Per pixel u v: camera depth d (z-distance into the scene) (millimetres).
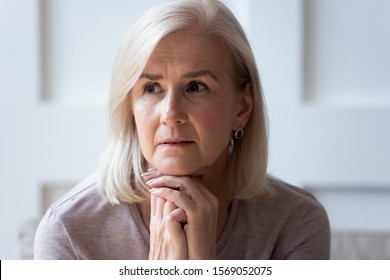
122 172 1297
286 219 1382
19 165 2025
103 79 2023
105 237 1282
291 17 1974
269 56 1982
